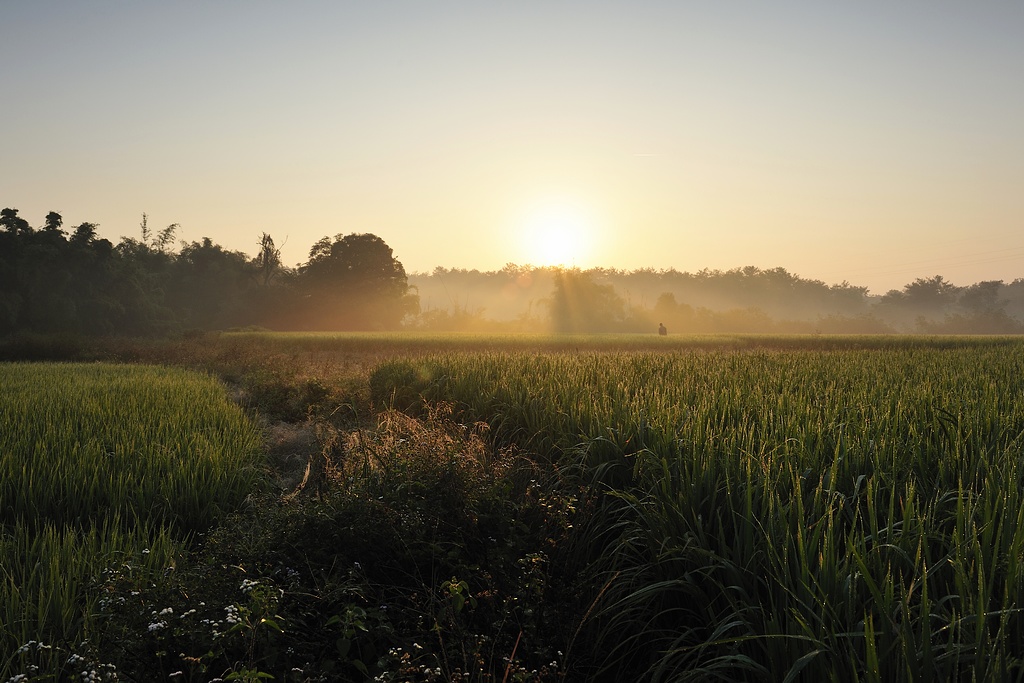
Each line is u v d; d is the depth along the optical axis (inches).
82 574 188.5
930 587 131.7
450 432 331.0
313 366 913.5
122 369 850.1
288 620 154.9
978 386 344.5
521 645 157.4
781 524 148.4
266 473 338.3
